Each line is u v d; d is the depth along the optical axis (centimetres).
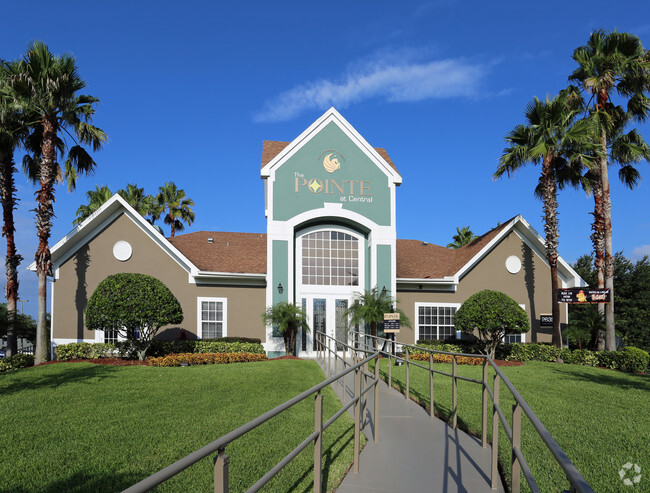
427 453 655
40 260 1708
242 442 701
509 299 1808
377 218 2038
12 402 964
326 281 2048
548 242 2003
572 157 1969
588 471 588
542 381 1312
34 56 1681
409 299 2152
